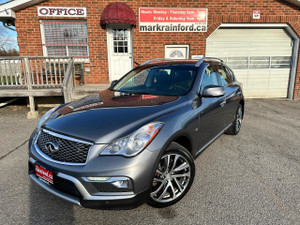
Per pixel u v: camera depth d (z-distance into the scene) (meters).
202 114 2.96
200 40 8.69
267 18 8.81
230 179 3.07
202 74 3.31
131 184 1.99
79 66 8.43
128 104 2.67
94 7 8.02
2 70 6.48
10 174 3.17
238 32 9.12
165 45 8.58
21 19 7.86
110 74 8.62
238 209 2.45
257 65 9.48
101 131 2.10
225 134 5.01
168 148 2.32
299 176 3.17
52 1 7.84
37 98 7.34
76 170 1.97
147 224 2.24
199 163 3.56
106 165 1.95
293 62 9.45
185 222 2.26
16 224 2.23
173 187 2.48
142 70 3.79
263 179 3.08
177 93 3.05
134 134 2.09
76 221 2.29
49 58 6.50
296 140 4.65
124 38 8.50
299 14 8.91
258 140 4.63
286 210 2.44
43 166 2.17
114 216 2.36
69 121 2.33
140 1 8.17
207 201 2.59
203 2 8.43
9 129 5.21
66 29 8.16
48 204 2.54
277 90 9.77
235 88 4.48
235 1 8.56
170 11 8.34
